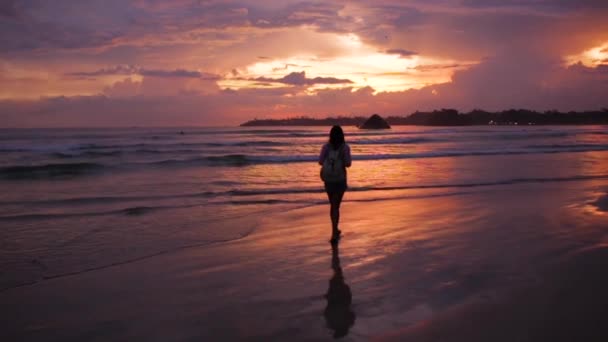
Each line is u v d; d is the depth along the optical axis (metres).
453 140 39.84
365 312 3.80
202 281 4.77
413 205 9.55
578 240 6.09
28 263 5.50
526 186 12.45
